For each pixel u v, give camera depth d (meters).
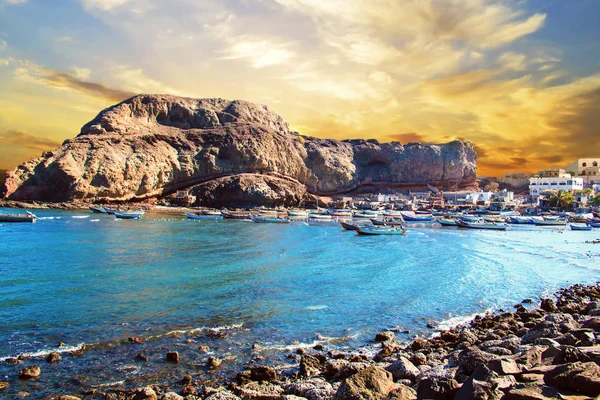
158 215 133.00
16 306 28.28
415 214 146.25
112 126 171.75
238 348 21.39
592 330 17.80
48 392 16.23
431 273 43.34
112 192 148.12
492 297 33.47
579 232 104.44
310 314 27.88
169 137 174.88
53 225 92.62
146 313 27.23
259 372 17.22
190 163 172.25
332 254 57.00
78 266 43.88
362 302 31.16
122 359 19.66
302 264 48.00
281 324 25.62
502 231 105.38
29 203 134.12
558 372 10.21
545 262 52.84
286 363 19.41
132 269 42.62
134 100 188.25
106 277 38.28
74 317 26.03
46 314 26.62
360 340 23.08
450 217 128.88
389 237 84.00
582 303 29.67
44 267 43.09
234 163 182.75
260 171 190.12
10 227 86.94
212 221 118.56
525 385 10.06
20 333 23.08
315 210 166.50
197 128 196.88
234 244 66.50
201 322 25.64
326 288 35.59
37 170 141.12
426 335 24.02
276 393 14.74
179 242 67.62
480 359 14.44
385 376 12.14
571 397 9.12
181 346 21.47
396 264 48.84
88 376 17.75
